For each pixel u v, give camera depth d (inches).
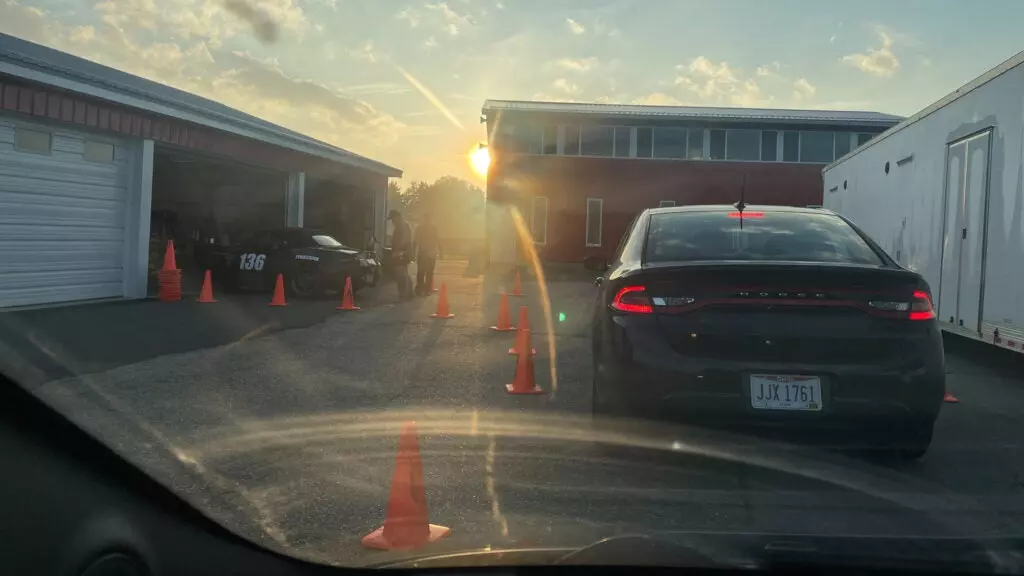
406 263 603.2
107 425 196.7
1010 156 276.7
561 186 1212.5
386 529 132.5
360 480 171.2
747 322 165.5
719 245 193.8
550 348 370.0
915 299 168.9
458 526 144.3
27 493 87.0
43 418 91.7
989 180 294.0
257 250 603.5
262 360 314.5
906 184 391.5
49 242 453.7
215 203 780.6
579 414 237.5
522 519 148.6
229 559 113.9
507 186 1210.0
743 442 198.2
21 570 83.5
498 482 172.2
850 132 1202.6
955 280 324.5
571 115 1202.0
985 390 287.4
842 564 112.7
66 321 395.9
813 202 1205.1
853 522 148.9
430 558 117.5
